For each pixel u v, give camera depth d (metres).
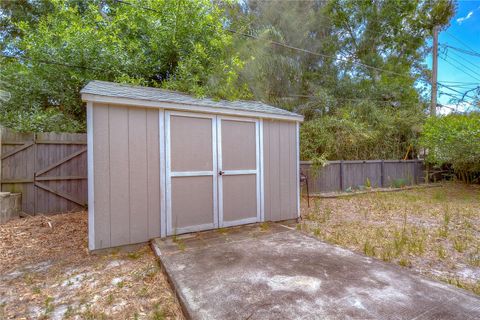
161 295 2.05
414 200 6.36
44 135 4.58
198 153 3.53
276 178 4.30
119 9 6.71
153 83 6.27
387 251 2.97
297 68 8.54
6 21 8.04
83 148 4.90
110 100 2.88
